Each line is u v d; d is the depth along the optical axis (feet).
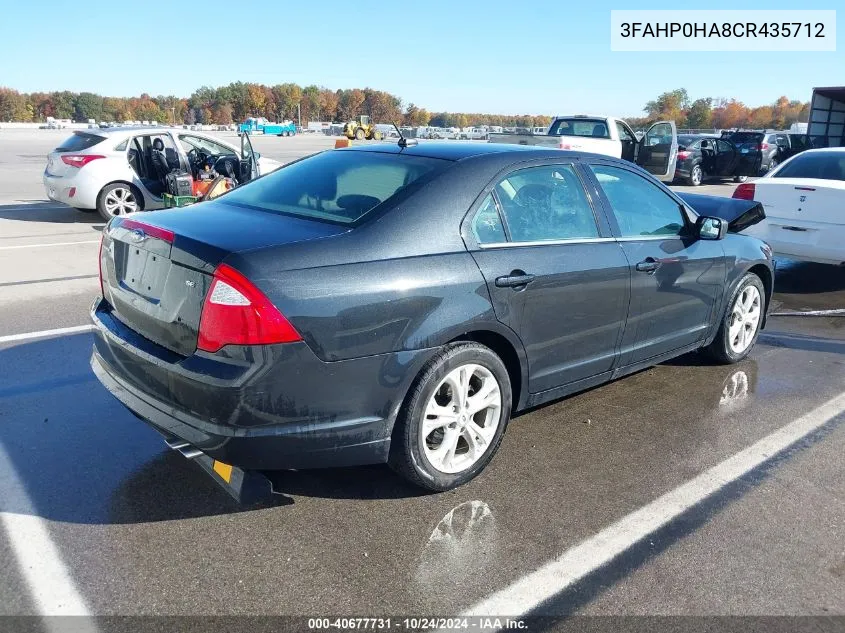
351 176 11.46
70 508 9.88
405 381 9.72
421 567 8.89
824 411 14.37
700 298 15.11
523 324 11.10
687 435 13.07
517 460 11.88
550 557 9.20
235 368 8.61
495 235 10.98
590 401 14.62
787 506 10.65
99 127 35.91
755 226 25.35
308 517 9.93
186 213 10.89
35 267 24.91
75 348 16.31
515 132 50.06
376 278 9.40
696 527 10.00
